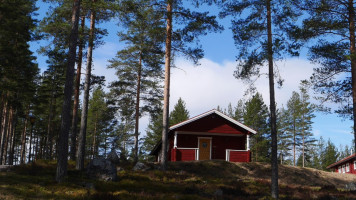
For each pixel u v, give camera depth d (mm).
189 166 25453
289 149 58219
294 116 56750
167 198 13875
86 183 15391
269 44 16547
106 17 21656
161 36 21078
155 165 23328
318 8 17188
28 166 19984
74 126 22891
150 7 20875
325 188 21219
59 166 15453
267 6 17797
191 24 20062
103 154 57562
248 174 25594
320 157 79375
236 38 17453
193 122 31188
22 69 28797
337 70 17578
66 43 21359
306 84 18047
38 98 38125
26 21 26438
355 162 42000
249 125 53969
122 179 18031
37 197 12383
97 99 52406
